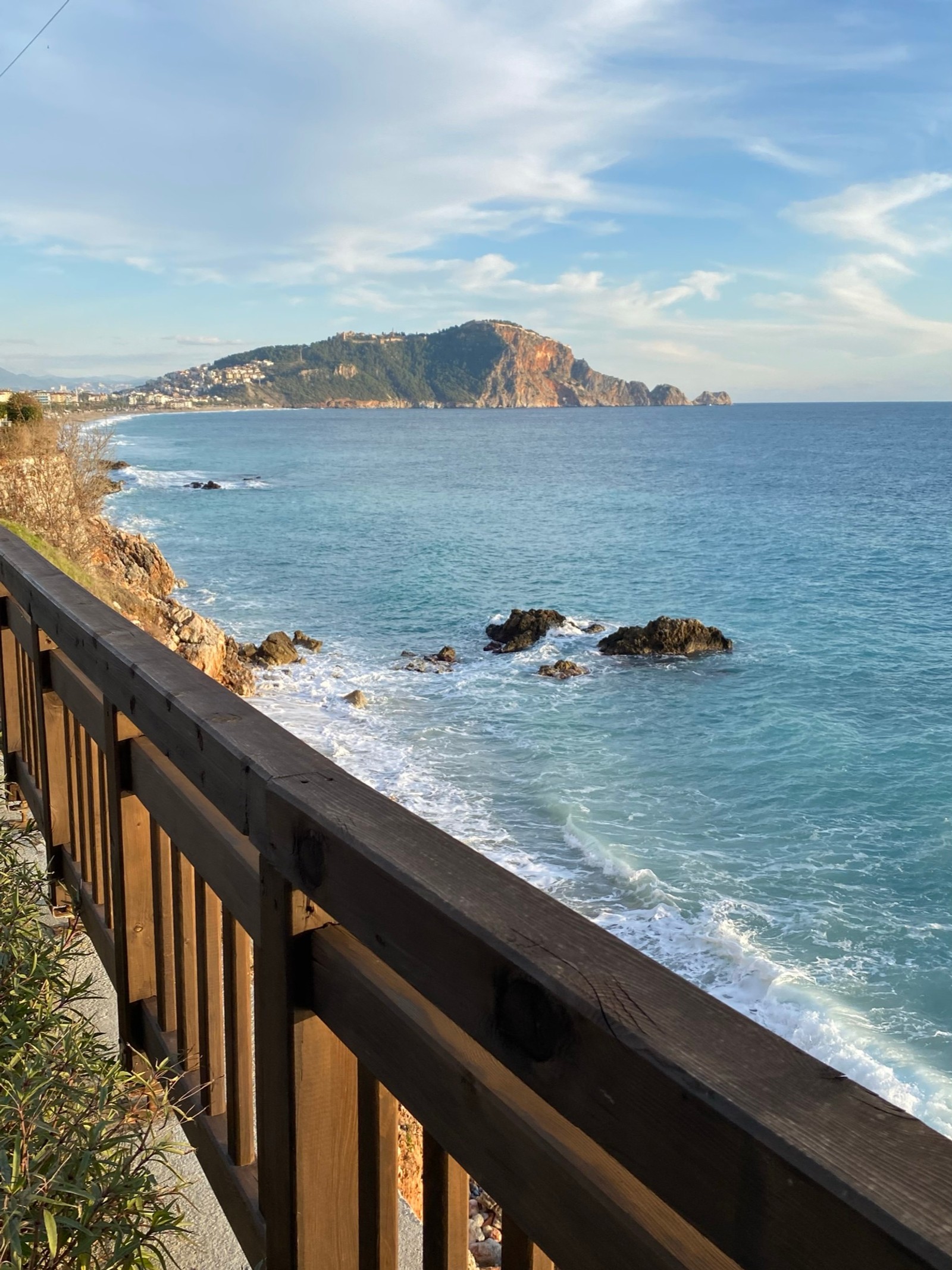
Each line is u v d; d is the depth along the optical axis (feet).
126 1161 3.93
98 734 7.79
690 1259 2.41
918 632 83.05
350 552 120.98
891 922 33.37
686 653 73.77
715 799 45.03
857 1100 2.07
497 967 2.83
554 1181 2.82
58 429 85.51
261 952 4.57
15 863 6.98
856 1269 1.81
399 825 3.67
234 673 60.08
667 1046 2.28
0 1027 5.07
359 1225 4.25
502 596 95.96
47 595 8.52
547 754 50.11
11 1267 3.54
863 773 48.93
